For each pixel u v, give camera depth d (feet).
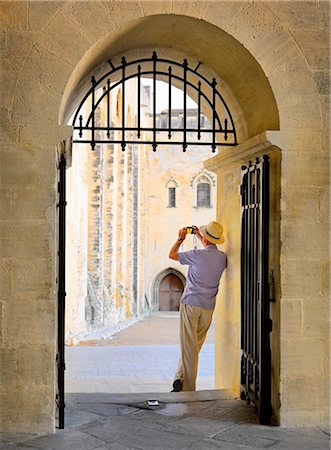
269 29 18.30
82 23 17.48
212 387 30.32
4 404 17.47
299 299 18.54
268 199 19.01
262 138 18.63
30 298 17.47
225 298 25.39
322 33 18.51
